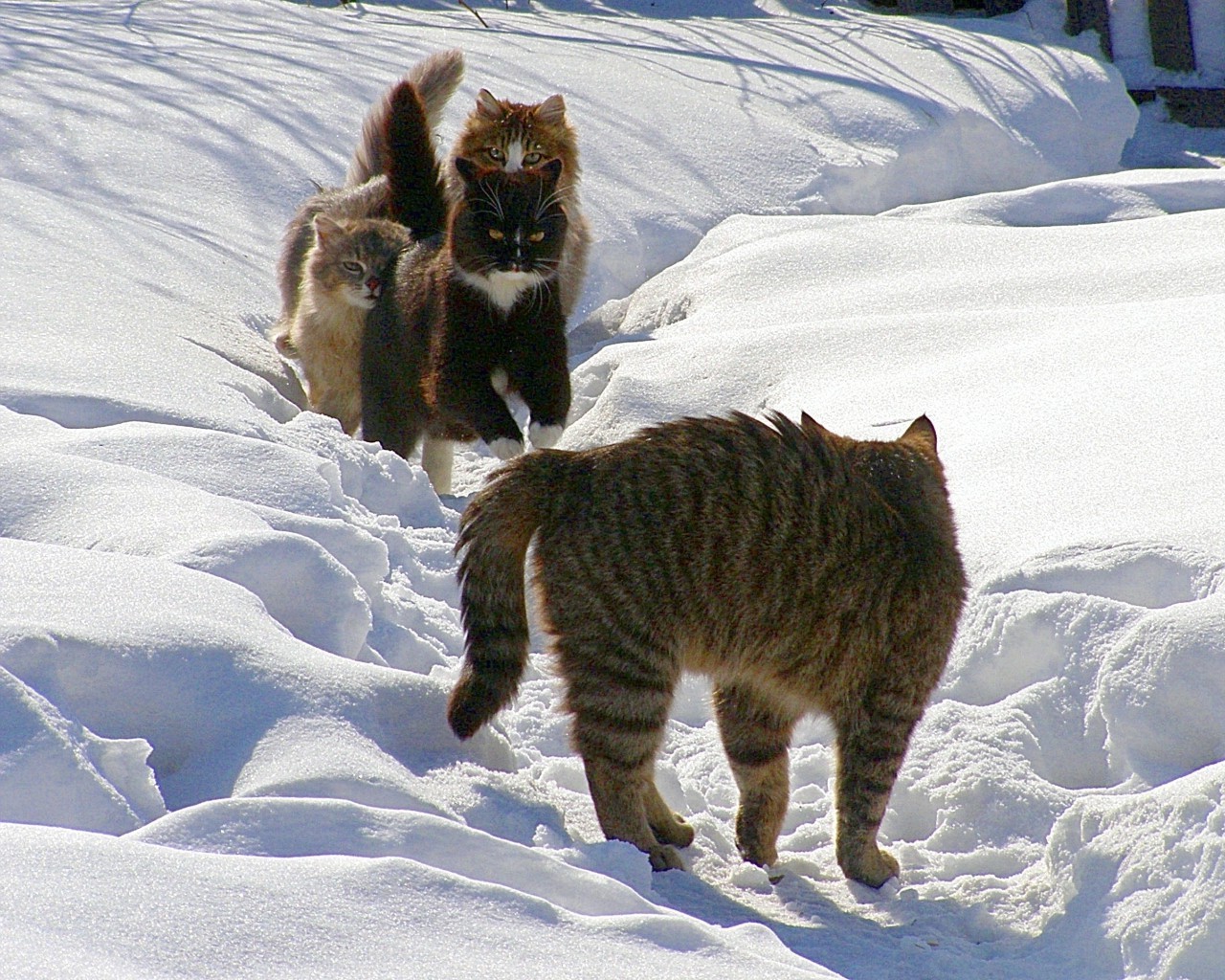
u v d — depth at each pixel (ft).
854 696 16.78
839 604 16.43
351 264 33.17
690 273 42.09
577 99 53.67
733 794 18.80
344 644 17.89
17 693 12.76
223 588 16.62
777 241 42.22
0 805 11.91
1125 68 70.49
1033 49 64.28
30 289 31.94
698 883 15.90
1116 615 19.27
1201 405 24.59
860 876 16.57
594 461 16.60
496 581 16.26
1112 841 14.53
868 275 39.40
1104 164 59.72
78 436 22.06
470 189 29.89
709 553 16.08
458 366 30.58
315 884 10.02
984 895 15.80
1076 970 13.60
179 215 42.09
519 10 73.10
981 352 30.86
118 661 14.49
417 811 13.83
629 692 16.07
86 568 16.26
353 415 35.27
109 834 12.26
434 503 27.04
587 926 10.37
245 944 9.27
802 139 52.21
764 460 16.43
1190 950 12.63
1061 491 22.86
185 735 14.53
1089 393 26.53
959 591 17.38
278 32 60.54
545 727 19.40
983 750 18.37
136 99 49.03
